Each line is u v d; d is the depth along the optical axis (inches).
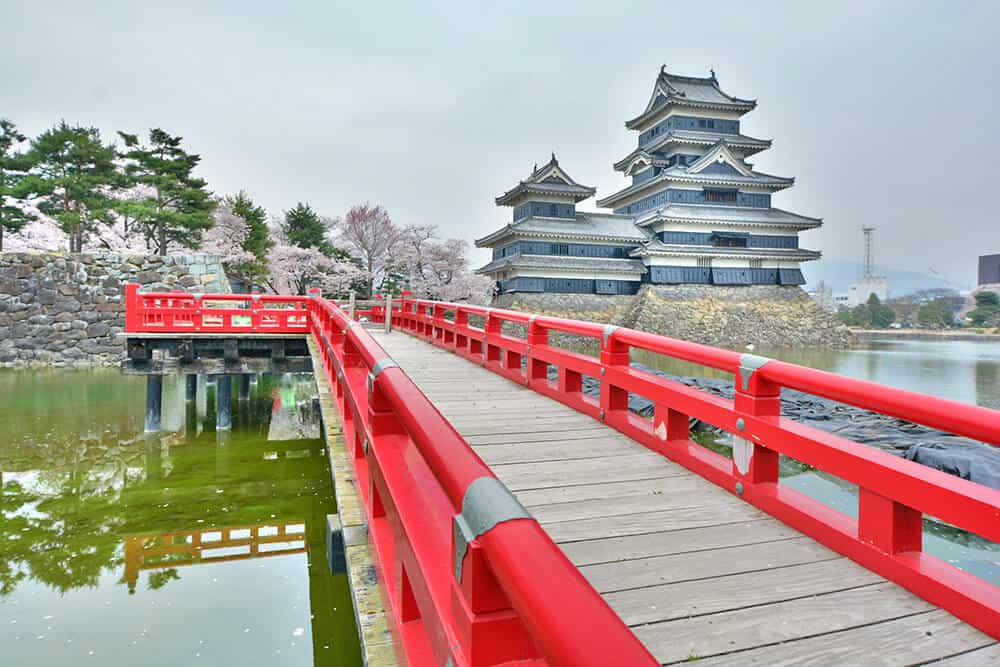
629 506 127.3
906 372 973.2
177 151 1191.6
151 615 214.7
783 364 119.5
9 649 191.3
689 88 1920.5
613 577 97.0
